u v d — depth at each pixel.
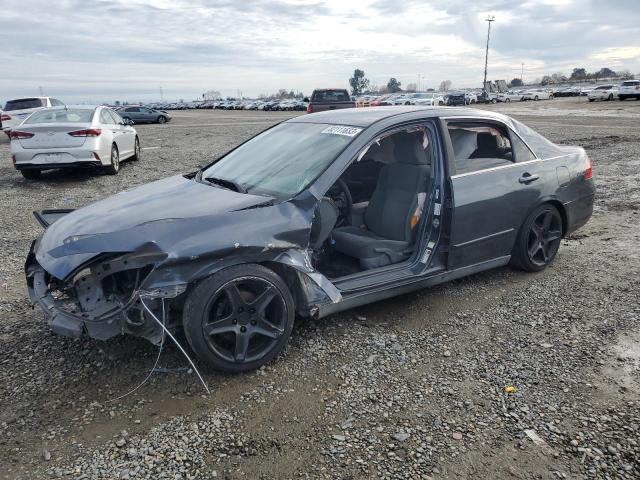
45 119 10.59
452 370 3.30
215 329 3.12
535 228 4.73
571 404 2.93
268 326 3.27
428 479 2.41
